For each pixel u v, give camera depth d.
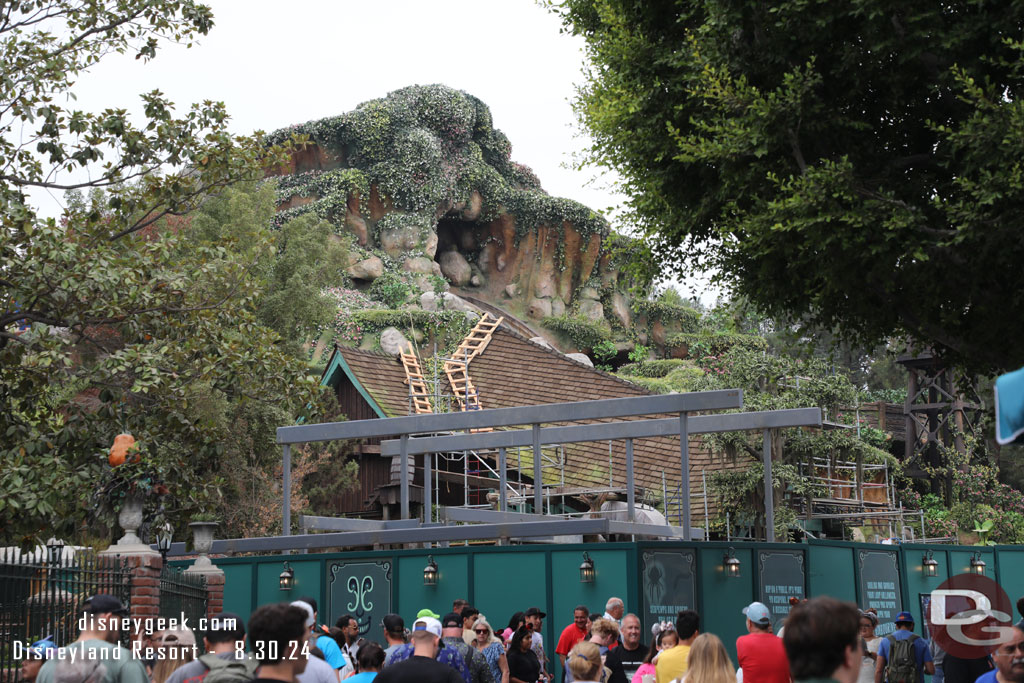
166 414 18.05
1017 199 12.19
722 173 14.28
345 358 33.97
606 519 17.59
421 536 18.36
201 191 18.44
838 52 13.79
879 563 20.38
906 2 12.84
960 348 14.60
